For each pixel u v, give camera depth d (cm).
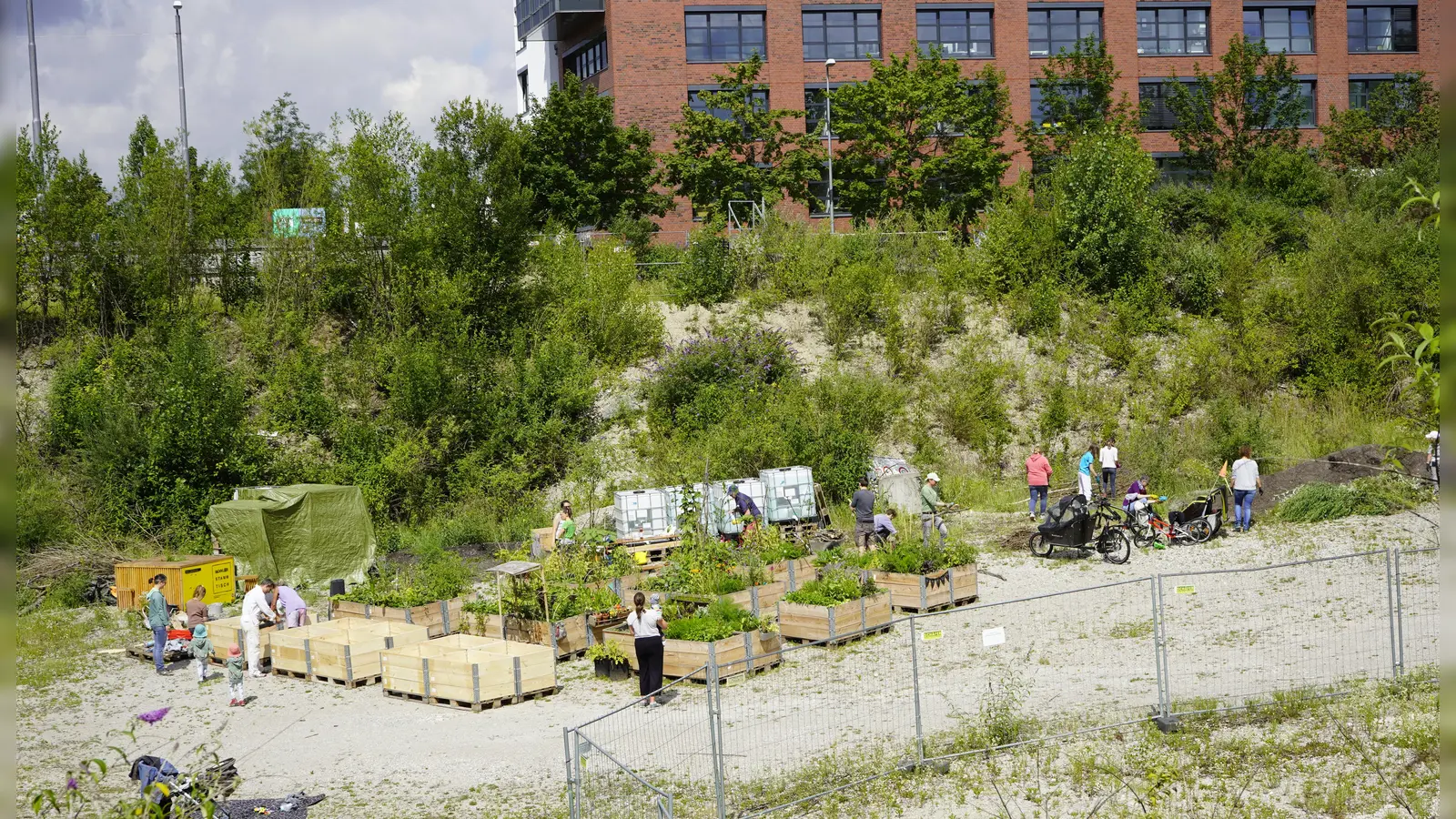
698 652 1471
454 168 3472
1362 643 1368
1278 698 1177
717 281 3722
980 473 2981
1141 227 3697
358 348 3331
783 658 1571
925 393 3234
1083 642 1512
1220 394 3191
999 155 4334
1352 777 979
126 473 2689
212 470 2766
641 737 1270
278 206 3744
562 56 5272
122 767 1308
